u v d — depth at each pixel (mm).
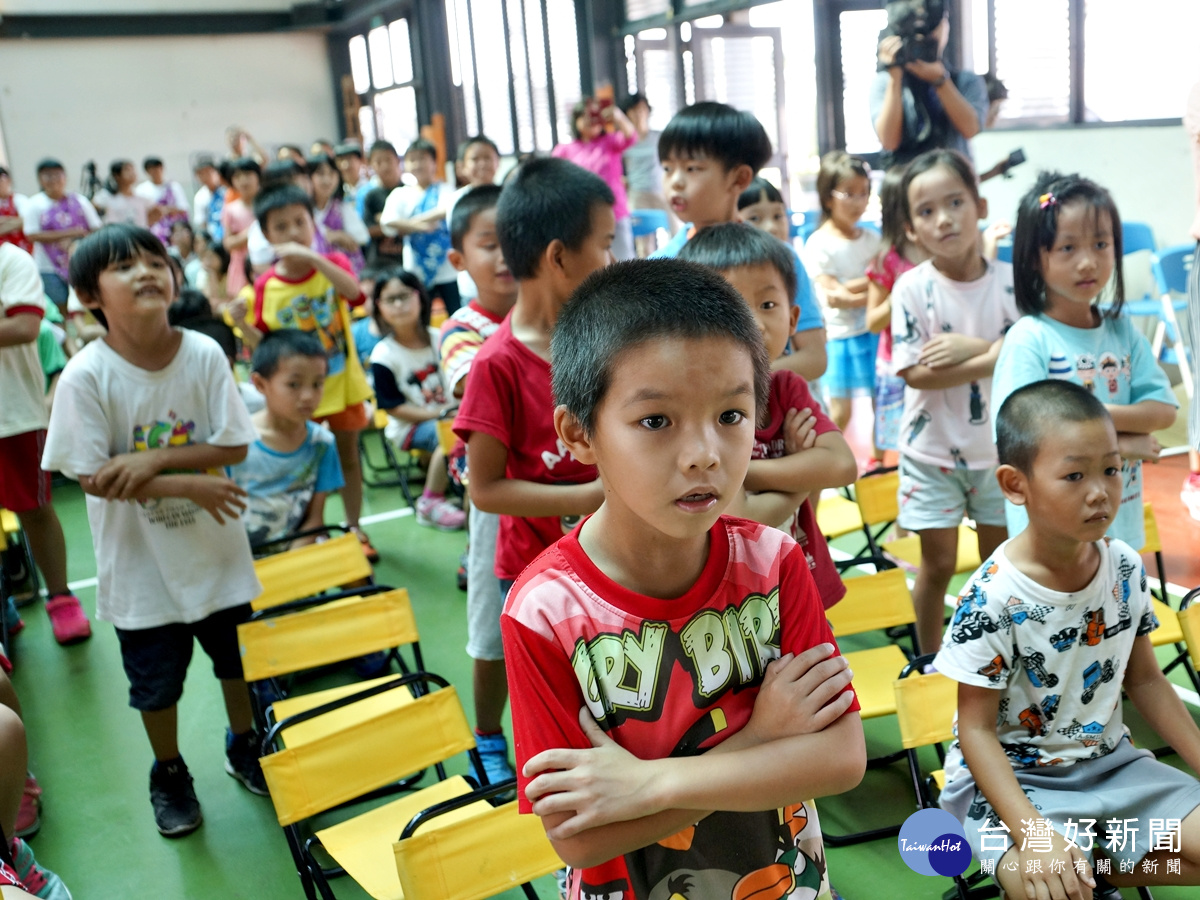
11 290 3303
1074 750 1842
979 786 1783
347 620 2553
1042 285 2488
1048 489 1730
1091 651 1806
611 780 1003
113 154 14461
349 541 2973
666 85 9398
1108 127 6363
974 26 7117
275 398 3451
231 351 4902
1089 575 1794
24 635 3893
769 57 8664
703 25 8906
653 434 921
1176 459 4781
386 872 1928
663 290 942
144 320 2377
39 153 14094
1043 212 2414
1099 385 2473
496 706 2605
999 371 2521
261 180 7945
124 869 2510
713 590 1094
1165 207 6141
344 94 15031
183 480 2426
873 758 2672
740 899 1149
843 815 2479
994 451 2789
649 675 1070
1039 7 6715
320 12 14484
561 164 1938
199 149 14922
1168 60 6008
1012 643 1795
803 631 1121
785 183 8906
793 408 1865
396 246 8445
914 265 3701
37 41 13836
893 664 2559
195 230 10625
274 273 4285
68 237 8391
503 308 2789
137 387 2428
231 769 2850
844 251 4660
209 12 14484
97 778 2926
